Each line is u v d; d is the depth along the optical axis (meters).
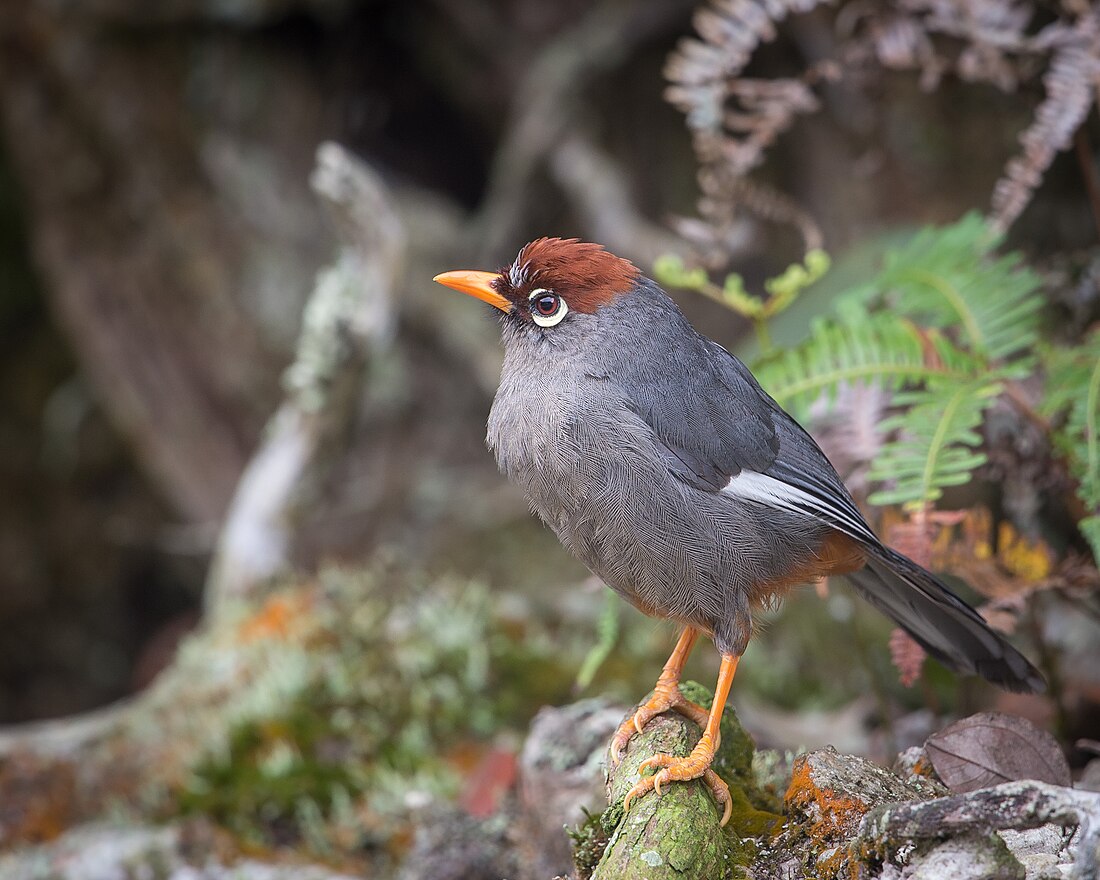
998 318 7.65
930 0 8.72
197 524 15.63
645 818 5.33
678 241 13.34
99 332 15.04
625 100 14.55
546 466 6.39
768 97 8.74
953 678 9.52
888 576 6.78
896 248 9.20
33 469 17.19
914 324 7.59
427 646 10.42
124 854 8.48
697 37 13.75
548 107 13.86
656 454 6.27
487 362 14.12
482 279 6.83
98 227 14.83
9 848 9.14
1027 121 10.58
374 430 14.53
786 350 7.62
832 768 5.65
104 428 17.03
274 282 14.85
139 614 17.50
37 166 14.65
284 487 11.70
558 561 13.45
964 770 5.79
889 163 11.44
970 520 7.32
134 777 9.70
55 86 14.32
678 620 6.50
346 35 14.66
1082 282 9.03
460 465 14.80
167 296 14.91
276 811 9.02
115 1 13.89
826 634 11.25
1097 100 8.22
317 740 9.57
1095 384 7.04
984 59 8.66
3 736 10.30
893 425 7.40
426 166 15.60
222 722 9.88
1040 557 7.17
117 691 17.33
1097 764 6.63
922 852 4.84
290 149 14.89
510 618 11.09
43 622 17.25
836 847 5.32
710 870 5.21
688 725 6.18
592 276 6.59
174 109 14.48
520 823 7.90
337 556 14.17
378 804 8.84
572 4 14.36
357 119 15.15
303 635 10.72
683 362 6.55
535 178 14.32
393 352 14.51
